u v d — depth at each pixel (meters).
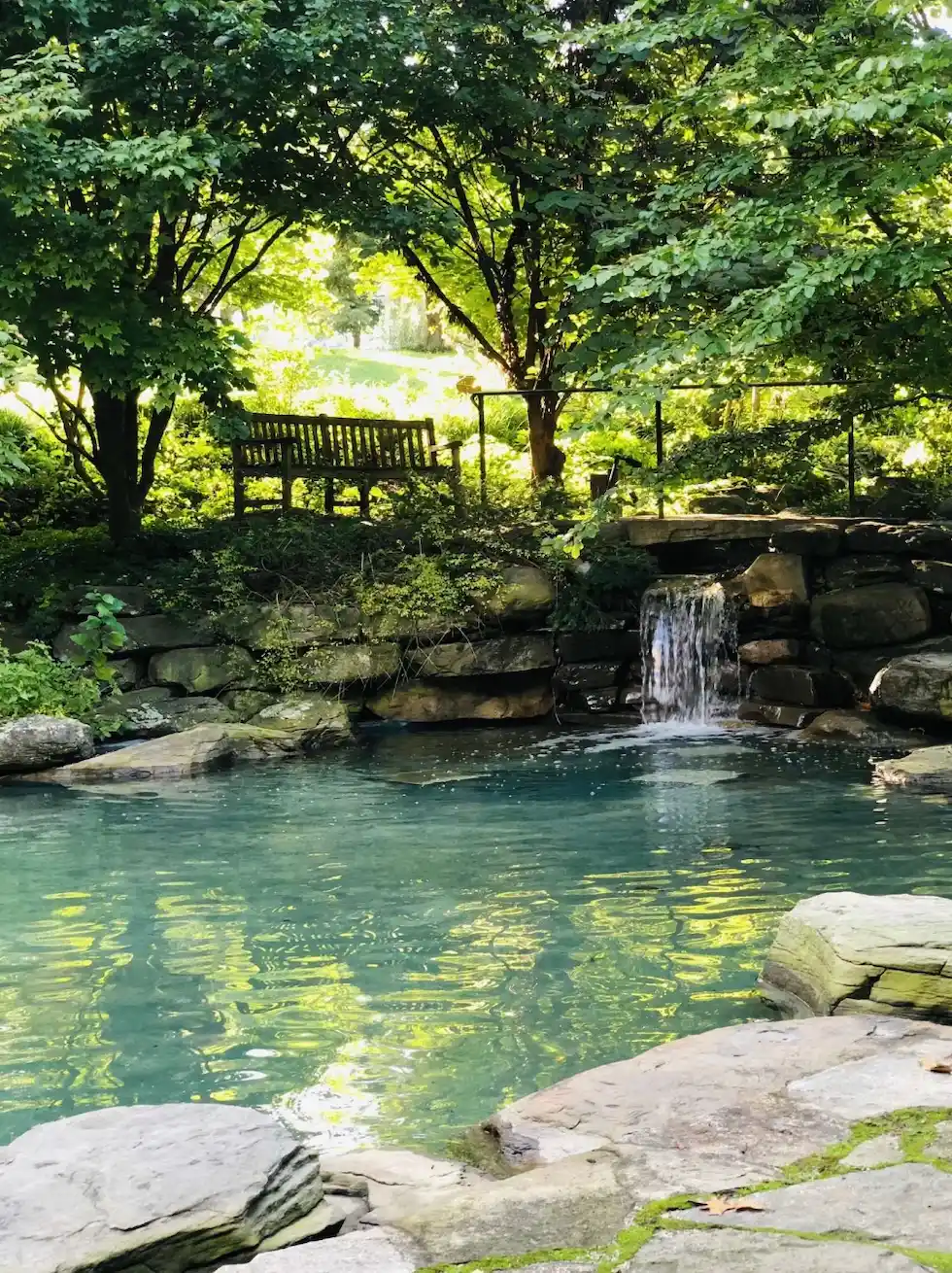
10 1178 3.03
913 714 11.48
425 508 14.91
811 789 9.47
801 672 12.78
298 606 13.23
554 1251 2.74
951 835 7.87
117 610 12.45
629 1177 3.09
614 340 13.45
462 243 16.98
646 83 15.65
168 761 10.84
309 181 14.30
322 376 26.94
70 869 7.64
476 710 13.48
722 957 5.68
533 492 16.12
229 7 11.71
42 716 11.23
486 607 13.50
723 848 7.76
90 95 12.49
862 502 15.51
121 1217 2.85
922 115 9.20
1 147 10.82
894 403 13.81
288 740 11.84
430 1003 5.20
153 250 15.72
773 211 10.01
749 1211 2.84
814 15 12.60
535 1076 4.41
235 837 8.45
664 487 13.97
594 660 13.93
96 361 12.41
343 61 13.00
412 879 7.23
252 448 15.50
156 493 19.20
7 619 13.59
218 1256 2.85
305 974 5.61
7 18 12.26
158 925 6.41
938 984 4.55
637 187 14.94
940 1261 2.54
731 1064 3.89
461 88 13.91
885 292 12.09
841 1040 4.06
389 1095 4.27
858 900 5.32
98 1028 4.98
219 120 12.98
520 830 8.45
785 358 13.15
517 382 17.05
